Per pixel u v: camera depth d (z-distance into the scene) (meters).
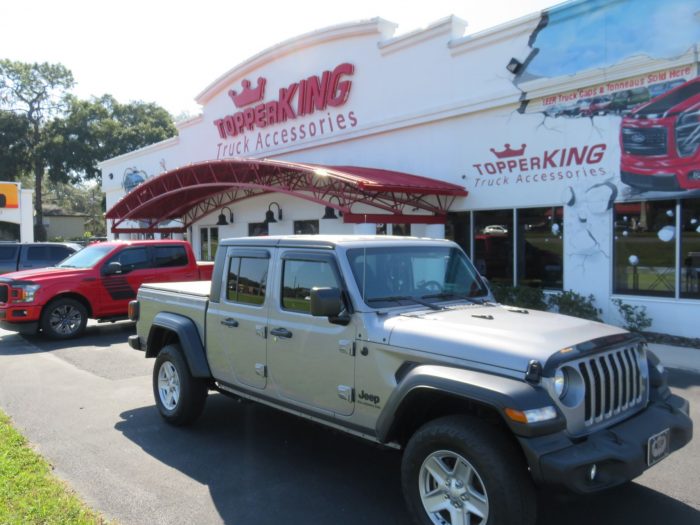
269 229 19.28
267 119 18.41
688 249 9.59
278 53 17.64
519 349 3.28
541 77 11.21
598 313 10.62
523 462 3.19
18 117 49.91
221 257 5.32
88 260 11.60
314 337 4.23
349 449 5.14
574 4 10.57
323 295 3.79
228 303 5.12
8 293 10.32
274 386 4.64
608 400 3.47
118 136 49.53
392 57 14.38
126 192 28.06
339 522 3.79
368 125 15.01
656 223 9.95
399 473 4.61
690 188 9.40
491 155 12.34
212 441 5.34
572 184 10.97
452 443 3.26
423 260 4.64
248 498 4.15
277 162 13.34
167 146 24.67
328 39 15.93
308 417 4.41
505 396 3.06
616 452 3.13
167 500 4.11
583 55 10.55
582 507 3.95
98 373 8.12
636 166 10.04
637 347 3.89
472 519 3.29
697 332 9.48
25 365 8.62
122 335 11.33
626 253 10.35
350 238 4.51
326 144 16.52
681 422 3.70
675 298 9.75
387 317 3.97
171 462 4.83
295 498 4.15
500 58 11.94
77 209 88.81
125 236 28.94
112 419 6.02
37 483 4.22
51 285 10.59
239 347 4.96
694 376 7.38
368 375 3.86
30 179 74.12
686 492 4.18
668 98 9.57
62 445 5.23
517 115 11.80
